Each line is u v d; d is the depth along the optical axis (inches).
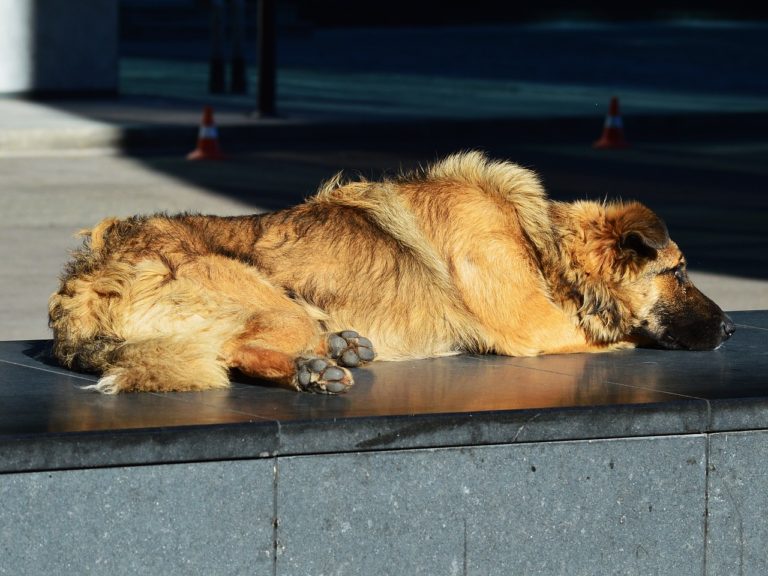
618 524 344.8
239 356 375.9
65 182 1093.8
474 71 2237.9
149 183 1099.3
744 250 844.6
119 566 308.3
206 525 313.9
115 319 381.1
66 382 378.3
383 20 3518.7
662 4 3666.3
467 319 421.7
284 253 407.8
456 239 422.6
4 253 794.8
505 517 335.6
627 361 421.7
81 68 1685.5
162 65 2305.6
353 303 409.7
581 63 2412.6
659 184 1151.0
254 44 2797.7
